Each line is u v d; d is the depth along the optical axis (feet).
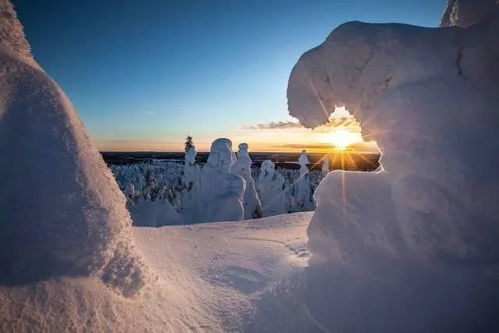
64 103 7.37
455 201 8.97
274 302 10.04
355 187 10.77
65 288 6.09
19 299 5.41
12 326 5.09
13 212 5.87
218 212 41.98
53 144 6.65
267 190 71.61
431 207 9.16
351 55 10.57
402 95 9.82
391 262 9.51
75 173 6.71
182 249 16.78
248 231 21.06
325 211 10.99
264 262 14.42
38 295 5.66
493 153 8.87
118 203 7.57
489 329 7.41
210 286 11.99
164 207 41.16
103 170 7.57
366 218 10.16
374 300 8.87
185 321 8.79
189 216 46.57
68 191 6.49
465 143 9.05
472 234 8.79
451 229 8.98
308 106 11.66
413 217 9.39
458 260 8.91
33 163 6.30
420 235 9.25
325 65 11.05
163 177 135.13
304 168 85.87
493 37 8.93
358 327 8.43
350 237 10.26
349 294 9.30
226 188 43.93
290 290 10.28
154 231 20.48
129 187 55.88
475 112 9.32
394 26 10.30
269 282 11.92
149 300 8.45
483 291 8.16
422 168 9.38
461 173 8.87
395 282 9.10
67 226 6.34
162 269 13.01
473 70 9.52
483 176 8.71
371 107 10.44
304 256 14.39
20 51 7.47
